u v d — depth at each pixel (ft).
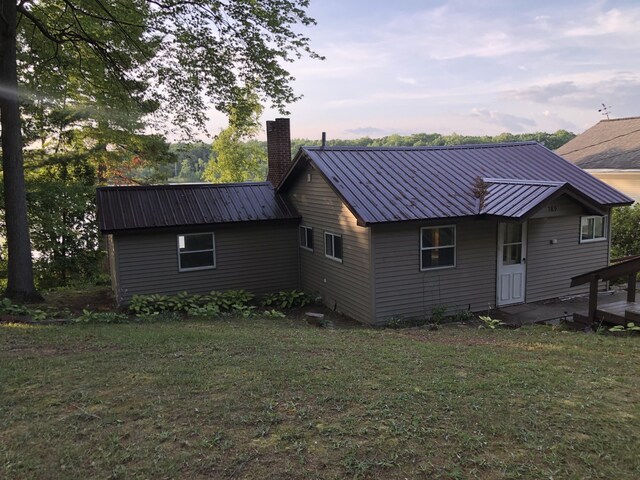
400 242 36.83
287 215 47.32
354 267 38.60
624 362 19.86
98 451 12.25
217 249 45.47
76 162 66.54
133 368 18.61
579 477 11.04
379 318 36.73
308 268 47.19
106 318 32.17
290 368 18.58
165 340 23.71
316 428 13.37
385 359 20.43
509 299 41.27
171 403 15.08
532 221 41.27
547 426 13.46
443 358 20.75
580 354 21.35
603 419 13.89
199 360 19.81
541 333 28.12
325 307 43.83
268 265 47.75
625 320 27.35
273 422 13.75
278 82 51.31
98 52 48.98
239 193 49.08
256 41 48.65
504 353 21.81
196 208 45.27
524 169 46.29
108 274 67.00
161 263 43.19
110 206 42.83
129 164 80.18
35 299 39.65
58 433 13.15
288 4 47.91
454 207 37.42
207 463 11.69
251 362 19.53
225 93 51.78
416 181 40.70
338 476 11.16
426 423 13.67
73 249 63.87
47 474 11.28
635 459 11.78
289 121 55.16
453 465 11.57
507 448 12.34
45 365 18.95
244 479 11.07
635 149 69.21
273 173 54.75
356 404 15.02
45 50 48.83
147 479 11.10
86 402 15.24
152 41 48.65
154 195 45.50
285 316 39.50
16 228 38.91
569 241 43.11
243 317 36.58
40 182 58.95
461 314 38.60
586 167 70.33
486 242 39.86
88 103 61.82
